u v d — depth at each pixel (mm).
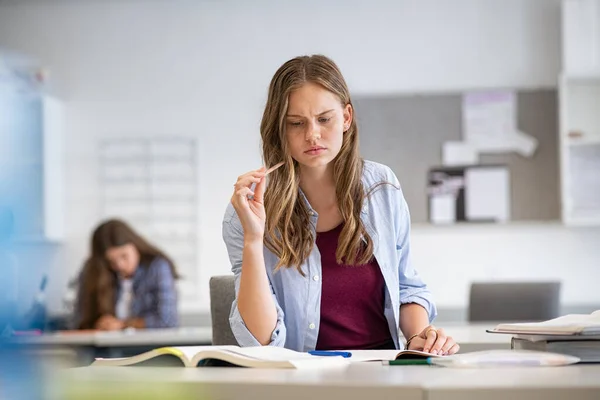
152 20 6219
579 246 5820
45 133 6008
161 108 6188
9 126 5965
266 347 1707
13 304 3949
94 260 5113
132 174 6199
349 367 1524
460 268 5895
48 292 6145
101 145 6215
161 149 6180
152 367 1547
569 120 5805
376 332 2203
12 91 6008
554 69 5871
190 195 6145
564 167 5629
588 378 1249
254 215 1951
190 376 1329
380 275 2201
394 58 6004
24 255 6160
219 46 6156
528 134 5863
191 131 6160
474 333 2824
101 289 5059
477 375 1320
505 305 4281
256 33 6129
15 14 6297
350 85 6027
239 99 6129
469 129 5895
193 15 6184
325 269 2176
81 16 6266
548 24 5883
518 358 1527
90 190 6215
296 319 2160
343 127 2115
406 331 2281
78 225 6211
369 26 6035
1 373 1476
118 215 6188
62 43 6270
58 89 6254
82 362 3977
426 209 5906
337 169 2168
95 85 6242
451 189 5891
